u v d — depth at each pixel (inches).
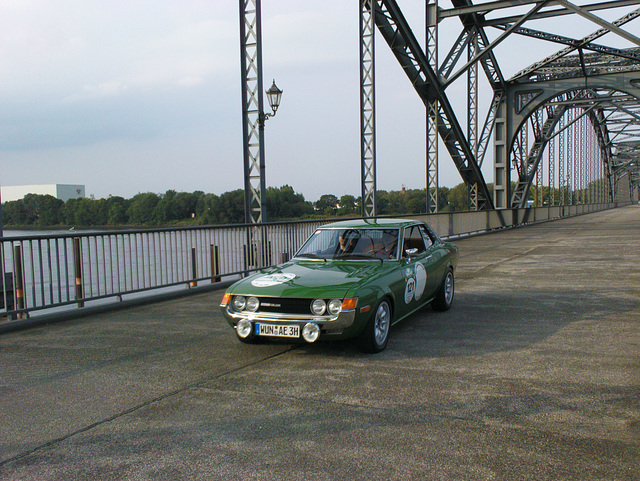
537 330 245.9
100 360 210.1
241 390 170.2
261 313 206.1
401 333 243.9
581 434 132.6
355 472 115.1
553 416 144.3
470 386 169.5
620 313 281.9
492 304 314.3
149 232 355.6
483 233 1058.7
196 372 191.0
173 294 370.0
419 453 123.6
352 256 250.2
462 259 581.9
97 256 319.9
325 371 188.5
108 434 138.7
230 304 215.3
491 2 874.1
